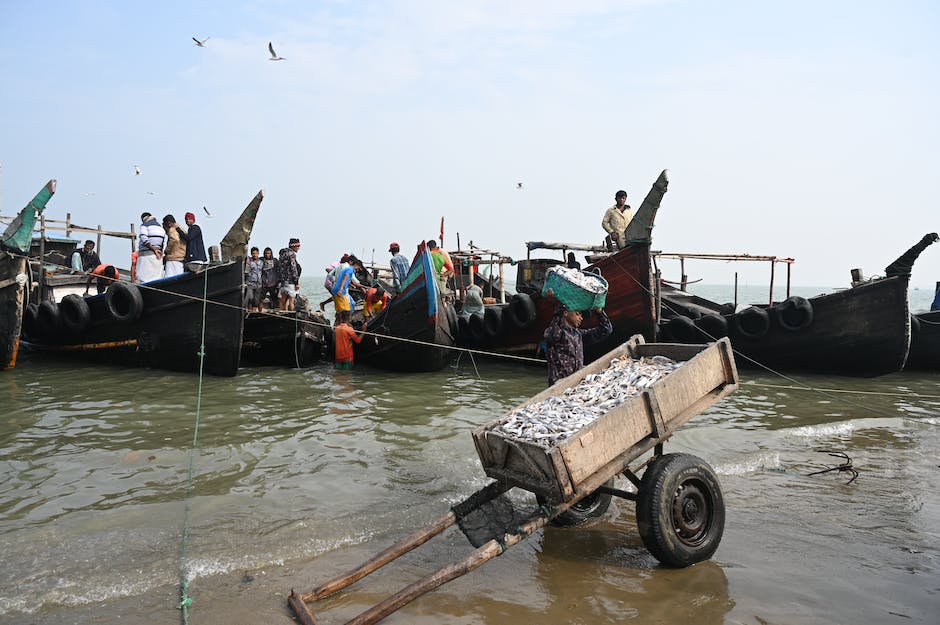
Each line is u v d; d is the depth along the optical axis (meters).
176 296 11.90
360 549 4.70
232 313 11.55
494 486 4.47
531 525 3.93
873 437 8.12
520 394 11.05
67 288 15.95
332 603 3.94
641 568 4.43
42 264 14.63
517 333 14.66
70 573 4.23
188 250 13.30
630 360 5.57
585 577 4.29
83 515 5.21
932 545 4.83
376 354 14.30
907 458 7.16
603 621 3.73
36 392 10.01
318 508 5.45
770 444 7.68
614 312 12.76
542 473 3.97
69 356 13.46
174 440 7.45
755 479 6.37
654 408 4.36
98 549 4.59
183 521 5.13
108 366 12.70
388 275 22.83
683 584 4.19
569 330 6.07
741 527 5.13
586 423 4.19
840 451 7.44
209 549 4.61
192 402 9.53
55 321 12.84
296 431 7.99
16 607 3.81
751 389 11.66
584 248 16.52
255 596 3.99
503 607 3.89
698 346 5.25
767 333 13.60
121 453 6.90
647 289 12.11
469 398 10.56
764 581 4.23
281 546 4.67
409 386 11.79
